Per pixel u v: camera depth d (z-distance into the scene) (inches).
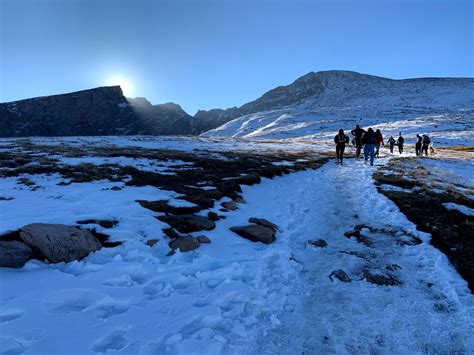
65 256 216.2
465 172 808.3
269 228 317.7
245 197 454.0
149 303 182.9
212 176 538.3
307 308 201.0
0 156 645.3
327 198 482.3
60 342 143.2
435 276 240.1
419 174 657.0
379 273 243.0
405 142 3216.0
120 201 343.0
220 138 2261.3
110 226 268.4
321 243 304.5
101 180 455.8
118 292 187.5
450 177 655.1
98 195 365.7
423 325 184.7
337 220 375.2
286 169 737.6
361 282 231.3
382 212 396.2
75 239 225.8
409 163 881.5
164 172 561.6
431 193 472.1
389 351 165.3
